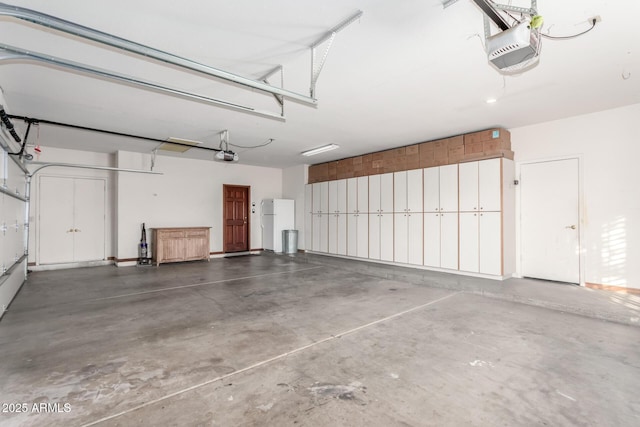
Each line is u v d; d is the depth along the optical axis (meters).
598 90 3.91
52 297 4.66
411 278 5.68
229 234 9.23
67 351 2.83
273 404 2.05
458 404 2.05
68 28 1.99
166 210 8.05
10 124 3.95
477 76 3.50
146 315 3.84
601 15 2.43
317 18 2.49
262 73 3.47
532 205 5.41
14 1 2.24
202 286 5.38
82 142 6.54
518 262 5.59
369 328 3.41
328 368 2.53
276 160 8.86
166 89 3.02
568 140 4.98
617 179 4.55
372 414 1.95
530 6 2.33
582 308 3.81
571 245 4.99
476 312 3.95
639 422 1.86
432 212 6.27
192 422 1.87
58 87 3.76
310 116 4.90
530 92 3.96
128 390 2.21
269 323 3.57
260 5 2.32
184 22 2.54
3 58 2.32
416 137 6.19
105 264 7.63
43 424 1.85
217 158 5.83
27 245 6.01
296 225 9.81
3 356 2.73
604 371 2.47
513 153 5.60
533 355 2.76
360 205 7.78
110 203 7.74
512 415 1.94
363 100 4.22
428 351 2.84
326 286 5.38
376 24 2.55
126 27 2.61
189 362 2.63
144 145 6.84
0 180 3.71
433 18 2.47
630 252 4.45
